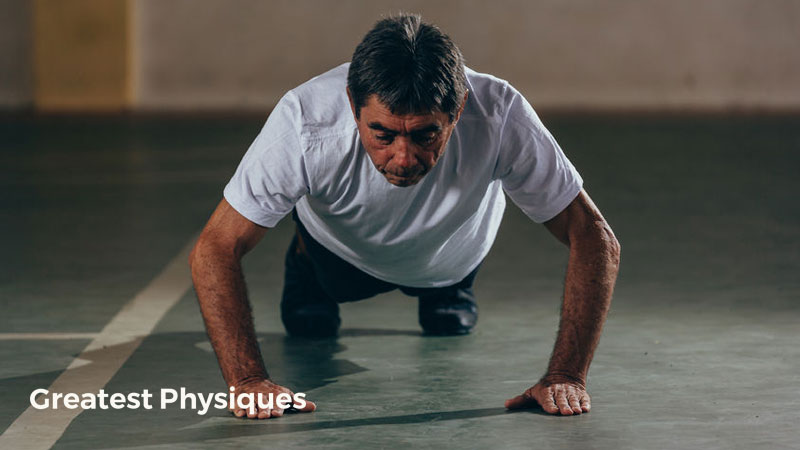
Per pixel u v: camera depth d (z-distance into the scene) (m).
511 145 2.89
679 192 7.93
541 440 2.61
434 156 2.54
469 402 2.95
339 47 16.16
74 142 11.69
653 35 16.36
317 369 3.32
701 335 3.72
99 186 8.18
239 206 2.85
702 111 15.85
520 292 4.52
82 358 3.45
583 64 16.38
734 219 6.65
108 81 16.08
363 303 4.33
